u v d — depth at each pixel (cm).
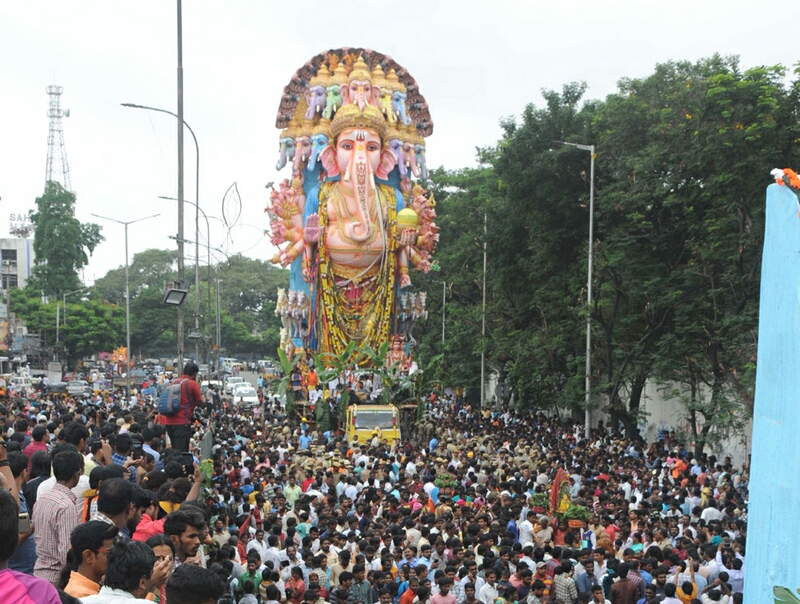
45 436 1511
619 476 2594
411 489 2178
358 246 4828
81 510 1025
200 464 1570
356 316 4884
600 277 3844
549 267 4288
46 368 8725
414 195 5122
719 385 3075
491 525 1672
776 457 820
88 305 9275
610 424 4262
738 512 2147
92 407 3428
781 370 822
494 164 4516
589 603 1369
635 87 3709
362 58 5125
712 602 1477
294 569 1447
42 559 867
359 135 4884
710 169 3053
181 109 2695
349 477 2305
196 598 626
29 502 1107
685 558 1661
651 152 3325
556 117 4150
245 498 1966
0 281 9788
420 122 5219
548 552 1580
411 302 5028
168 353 11888
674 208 3394
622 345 3822
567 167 4084
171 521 893
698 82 3281
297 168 4991
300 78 5044
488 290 5416
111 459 1410
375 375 4397
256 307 13850
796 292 805
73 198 9894
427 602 1378
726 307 3231
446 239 6444
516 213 4425
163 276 13650
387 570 1462
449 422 4212
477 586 1461
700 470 2766
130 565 659
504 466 2520
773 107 2820
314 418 4366
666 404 4084
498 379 5244
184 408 1717
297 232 4988
